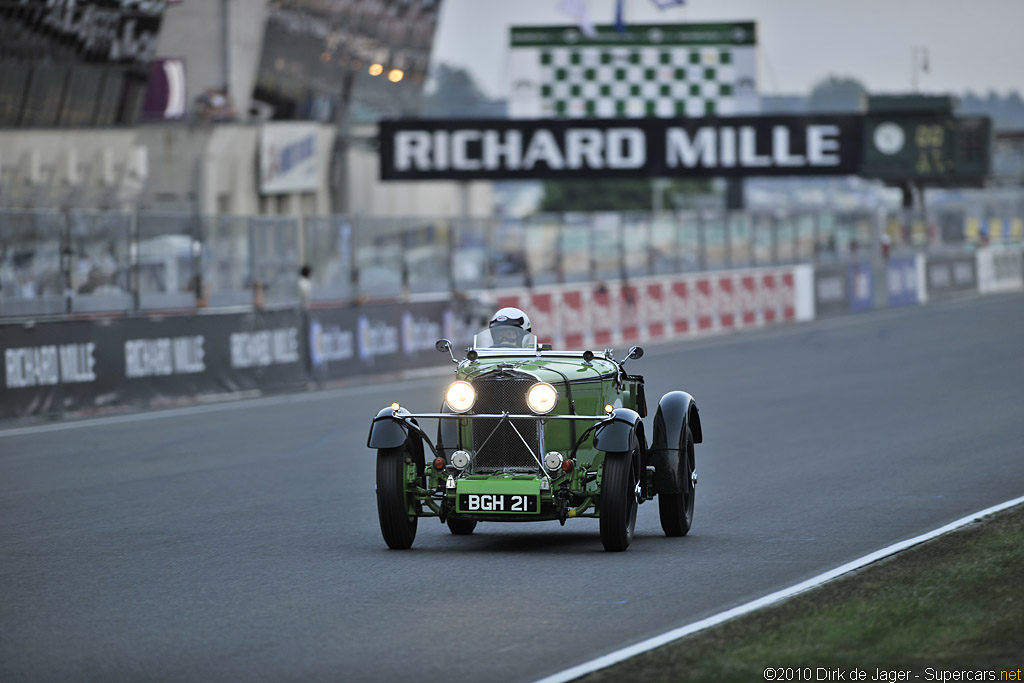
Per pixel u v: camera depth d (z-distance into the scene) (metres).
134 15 118.62
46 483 49.78
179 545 36.97
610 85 165.75
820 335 128.25
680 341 128.88
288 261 95.94
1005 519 37.59
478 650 25.08
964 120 160.88
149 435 65.06
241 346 85.56
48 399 72.44
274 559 34.75
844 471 50.41
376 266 105.38
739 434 62.53
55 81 115.38
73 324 74.12
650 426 67.94
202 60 143.62
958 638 24.48
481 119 155.00
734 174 157.12
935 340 117.25
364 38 165.25
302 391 88.25
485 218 117.44
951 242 199.12
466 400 35.44
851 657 23.48
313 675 23.50
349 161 162.88
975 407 70.44
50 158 117.00
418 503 36.28
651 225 137.12
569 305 120.56
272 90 152.00
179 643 25.89
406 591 30.53
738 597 29.55
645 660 23.73
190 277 86.00
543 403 35.22
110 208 122.06
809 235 163.00
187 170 137.12
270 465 54.53
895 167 161.50
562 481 35.84
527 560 34.47
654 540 37.66
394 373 99.81
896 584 29.31
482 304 110.81
